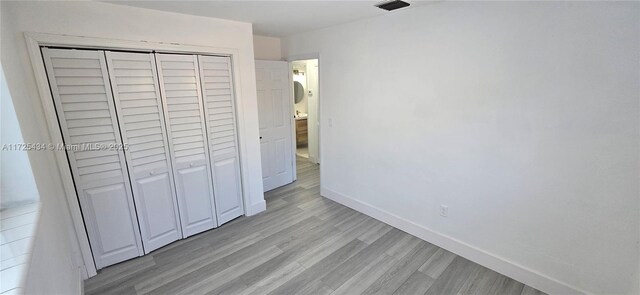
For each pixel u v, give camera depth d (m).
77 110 2.02
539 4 1.77
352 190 3.40
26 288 0.91
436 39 2.30
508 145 2.04
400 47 2.56
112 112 2.16
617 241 1.71
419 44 2.42
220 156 2.91
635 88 1.53
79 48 2.00
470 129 2.22
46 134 1.89
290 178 4.39
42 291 1.14
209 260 2.45
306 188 4.16
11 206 1.42
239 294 2.05
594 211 1.76
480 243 2.33
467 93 2.19
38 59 1.82
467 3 2.08
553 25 1.73
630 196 1.63
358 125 3.12
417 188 2.70
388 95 2.75
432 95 2.42
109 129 2.17
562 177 1.84
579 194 1.79
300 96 6.85
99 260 2.28
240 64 2.87
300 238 2.79
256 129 3.15
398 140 2.77
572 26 1.67
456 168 2.37
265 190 4.04
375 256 2.49
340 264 2.39
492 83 2.05
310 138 5.49
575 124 1.74
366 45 2.84
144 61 2.27
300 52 3.67
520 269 2.13
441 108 2.38
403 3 2.25
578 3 1.63
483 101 2.12
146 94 2.32
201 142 2.73
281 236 2.83
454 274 2.25
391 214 3.01
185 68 2.51
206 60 2.63
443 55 2.28
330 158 3.59
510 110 1.99
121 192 2.31
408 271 2.29
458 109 2.27
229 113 2.90
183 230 2.76
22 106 1.54
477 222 2.32
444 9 2.21
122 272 2.28
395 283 2.16
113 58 2.12
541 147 1.89
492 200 2.20
